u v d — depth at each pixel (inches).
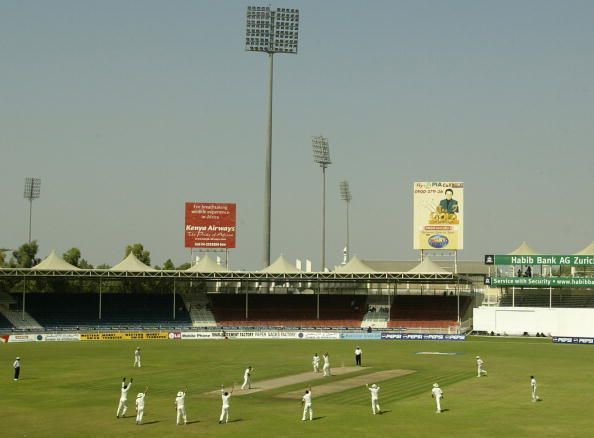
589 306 5142.7
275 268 5172.2
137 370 3024.1
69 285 6722.4
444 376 2837.1
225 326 5374.0
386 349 4008.4
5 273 4670.3
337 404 2187.5
